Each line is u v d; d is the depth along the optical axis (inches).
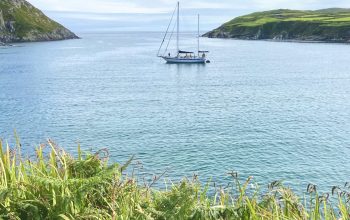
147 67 5733.3
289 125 2145.7
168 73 5044.3
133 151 1617.9
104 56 7539.4
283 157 1545.3
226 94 3351.4
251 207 195.5
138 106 2723.9
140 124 2143.2
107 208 207.8
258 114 2461.9
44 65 5679.1
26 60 6382.9
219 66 5944.9
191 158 1514.5
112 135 1900.8
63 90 3442.4
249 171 1371.8
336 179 1304.1
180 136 1872.5
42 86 3681.1
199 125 2122.3
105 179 210.5
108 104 2795.3
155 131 1977.1
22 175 210.8
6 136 1903.3
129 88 3656.5
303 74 4877.0
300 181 1282.0
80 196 191.6
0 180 203.8
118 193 211.3
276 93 3410.4
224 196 225.1
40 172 207.6
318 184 1256.2
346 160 1514.5
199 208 191.5
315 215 215.3
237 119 2293.3
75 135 1914.4
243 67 5782.5
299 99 3085.6
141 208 198.1
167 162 1464.1
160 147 1675.7
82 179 196.1
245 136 1878.7
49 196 194.9
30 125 2126.0
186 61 6264.8
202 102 2918.3
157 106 2731.3
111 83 3991.1
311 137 1877.5
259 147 1685.5
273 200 213.6
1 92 3302.2
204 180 1266.0
